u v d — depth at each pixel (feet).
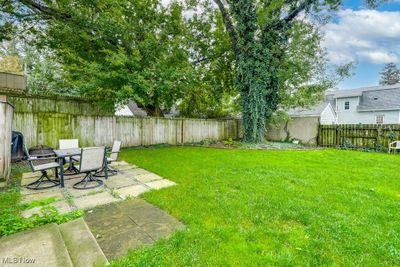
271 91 36.63
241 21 33.32
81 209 10.30
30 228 8.23
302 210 9.78
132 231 8.18
